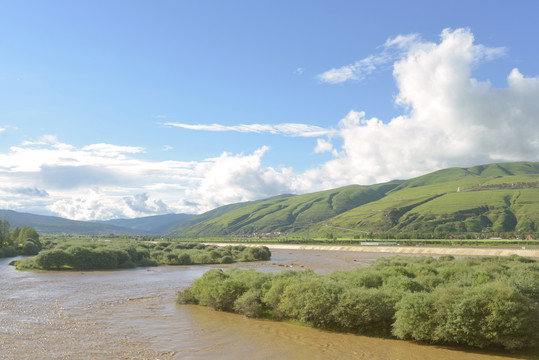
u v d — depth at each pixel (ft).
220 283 126.62
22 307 132.87
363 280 113.60
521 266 135.44
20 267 295.89
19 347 82.02
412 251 643.45
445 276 124.47
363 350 77.77
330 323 95.81
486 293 76.64
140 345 83.97
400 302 85.66
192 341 86.94
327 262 401.90
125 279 230.27
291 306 102.01
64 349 80.79
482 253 571.28
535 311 73.77
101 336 92.17
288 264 376.89
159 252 409.28
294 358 73.82
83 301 146.20
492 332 72.69
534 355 71.67
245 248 499.51
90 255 305.12
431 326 78.95
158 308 130.52
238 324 103.35
